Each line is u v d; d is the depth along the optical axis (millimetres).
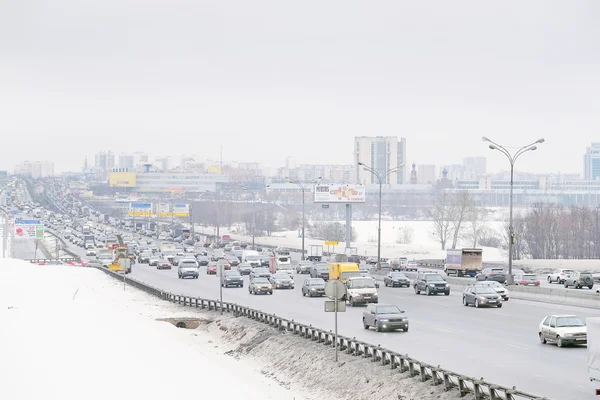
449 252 148500
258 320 74375
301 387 51250
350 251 197875
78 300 88438
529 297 97688
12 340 54281
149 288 111938
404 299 99500
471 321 73625
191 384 45156
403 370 46250
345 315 79625
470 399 38781
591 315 76625
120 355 51875
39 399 38719
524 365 48281
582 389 40625
